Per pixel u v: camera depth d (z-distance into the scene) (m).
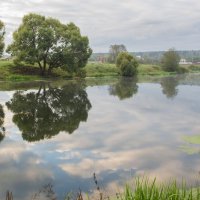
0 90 41.00
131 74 76.75
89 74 73.38
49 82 54.22
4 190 10.50
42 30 55.72
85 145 16.09
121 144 16.23
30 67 63.47
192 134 18.23
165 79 70.19
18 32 57.44
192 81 64.19
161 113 25.62
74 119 23.14
